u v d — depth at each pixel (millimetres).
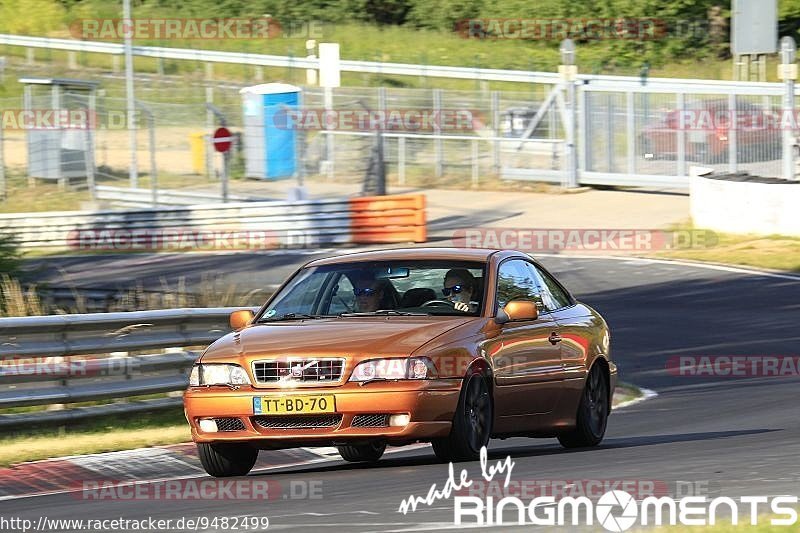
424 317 26172
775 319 56406
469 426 25031
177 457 28406
